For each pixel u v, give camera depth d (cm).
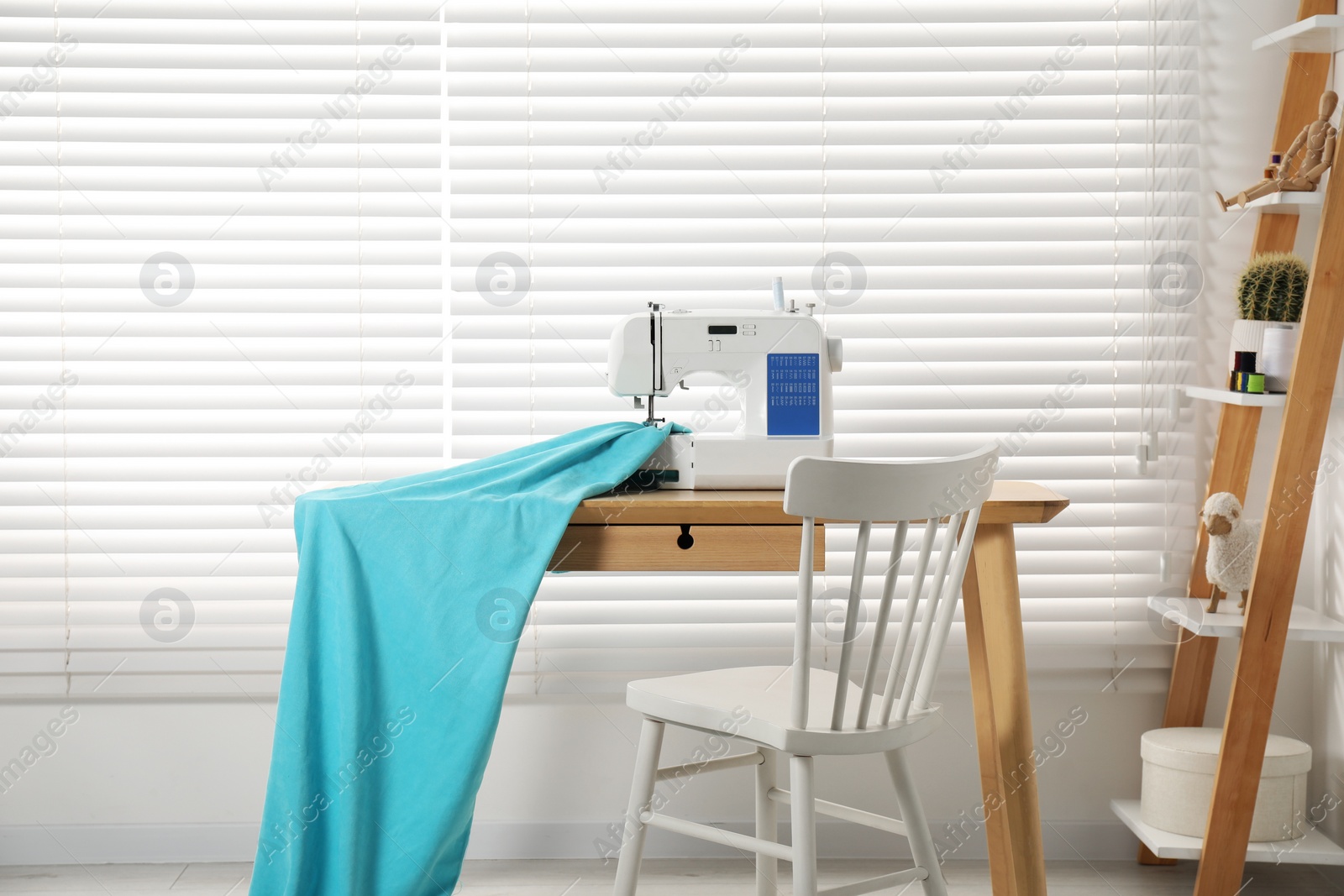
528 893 216
